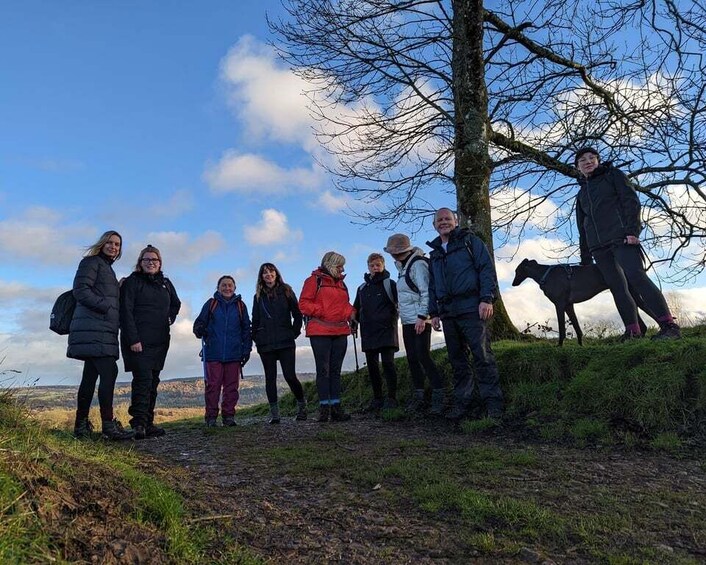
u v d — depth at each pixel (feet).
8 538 5.98
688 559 8.09
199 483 11.66
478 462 13.32
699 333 20.80
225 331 21.15
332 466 13.26
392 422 20.31
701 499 10.64
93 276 16.90
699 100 23.39
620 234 18.66
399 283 21.18
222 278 21.47
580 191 20.08
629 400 16.20
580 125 25.48
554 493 10.97
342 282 21.59
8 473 7.31
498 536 8.98
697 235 26.53
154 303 19.01
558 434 16.14
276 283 21.75
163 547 7.54
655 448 14.33
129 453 13.75
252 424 21.39
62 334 17.29
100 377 17.24
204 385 21.39
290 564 7.97
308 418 23.30
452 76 29.25
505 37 28.02
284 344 21.42
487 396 18.38
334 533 9.16
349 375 28.53
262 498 10.85
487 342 18.63
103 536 7.09
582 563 8.04
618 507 10.18
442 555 8.36
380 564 8.05
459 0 27.35
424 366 20.42
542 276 21.76
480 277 18.19
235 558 7.89
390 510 10.23
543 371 19.45
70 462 8.93
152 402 19.52
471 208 27.12
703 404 15.11
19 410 11.21
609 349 18.74
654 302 18.26
